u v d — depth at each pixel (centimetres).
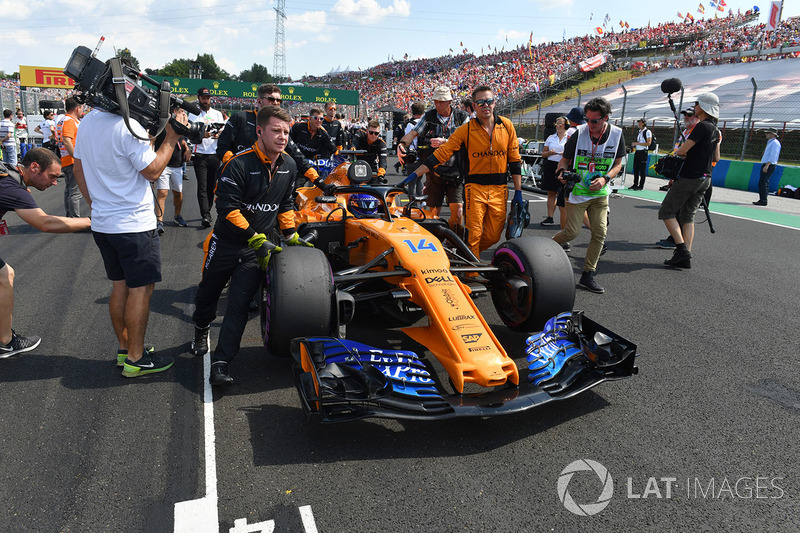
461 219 590
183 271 583
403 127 1289
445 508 236
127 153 315
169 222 843
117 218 322
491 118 489
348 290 371
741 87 2822
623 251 706
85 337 412
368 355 295
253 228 345
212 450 274
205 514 230
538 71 4497
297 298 313
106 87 303
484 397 289
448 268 353
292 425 297
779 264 645
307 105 4616
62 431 288
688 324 452
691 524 229
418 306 360
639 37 4966
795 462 271
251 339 410
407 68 6981
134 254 329
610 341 314
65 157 730
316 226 438
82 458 267
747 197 1258
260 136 327
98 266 604
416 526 225
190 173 1656
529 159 1323
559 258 370
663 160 604
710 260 661
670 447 282
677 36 4662
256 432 290
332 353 290
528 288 368
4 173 326
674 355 392
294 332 318
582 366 315
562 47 5338
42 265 606
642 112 2794
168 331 425
